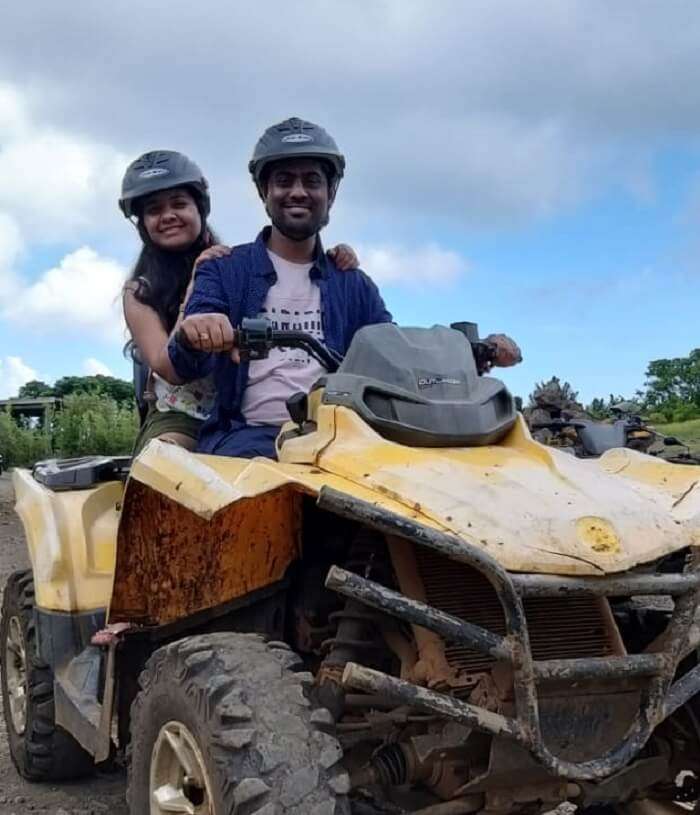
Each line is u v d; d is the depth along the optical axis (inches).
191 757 111.6
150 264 208.8
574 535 110.0
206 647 114.0
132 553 133.6
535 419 348.8
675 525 116.5
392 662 125.3
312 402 138.3
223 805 100.8
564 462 128.3
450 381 136.6
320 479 121.0
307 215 174.4
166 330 203.2
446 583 120.3
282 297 176.2
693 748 127.6
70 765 183.8
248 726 102.9
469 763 113.0
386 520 105.8
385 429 130.8
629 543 111.1
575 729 111.0
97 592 174.2
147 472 126.4
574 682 109.7
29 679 181.6
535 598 116.0
